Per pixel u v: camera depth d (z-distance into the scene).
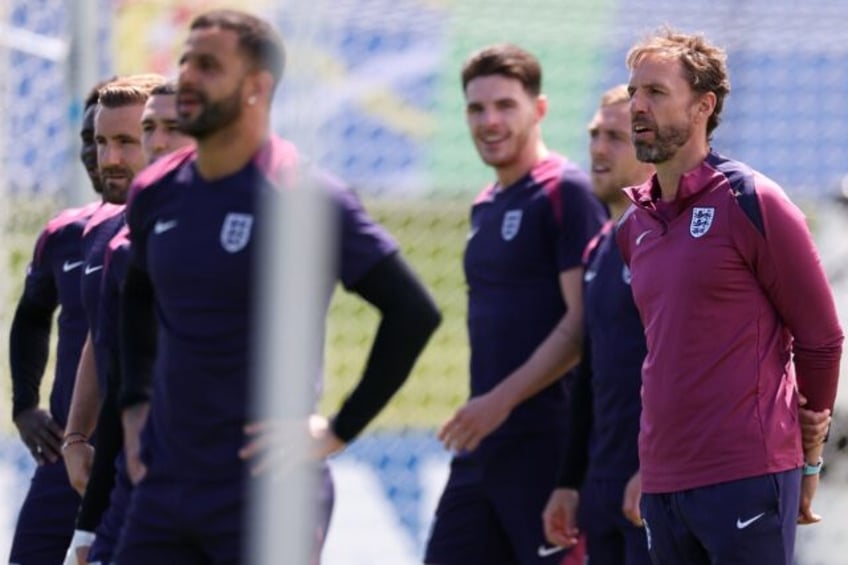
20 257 27.30
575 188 19.34
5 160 25.72
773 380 15.05
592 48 26.81
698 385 14.99
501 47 20.08
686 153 15.20
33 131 26.36
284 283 8.14
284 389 8.09
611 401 17.50
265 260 12.95
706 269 14.88
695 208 15.09
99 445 15.52
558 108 27.56
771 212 14.72
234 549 13.10
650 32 19.45
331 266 12.72
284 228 8.20
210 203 13.23
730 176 14.98
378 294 13.06
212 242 13.10
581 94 27.41
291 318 8.11
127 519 13.87
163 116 16.30
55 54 24.61
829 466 21.27
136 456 14.09
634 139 15.35
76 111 22.95
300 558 8.48
